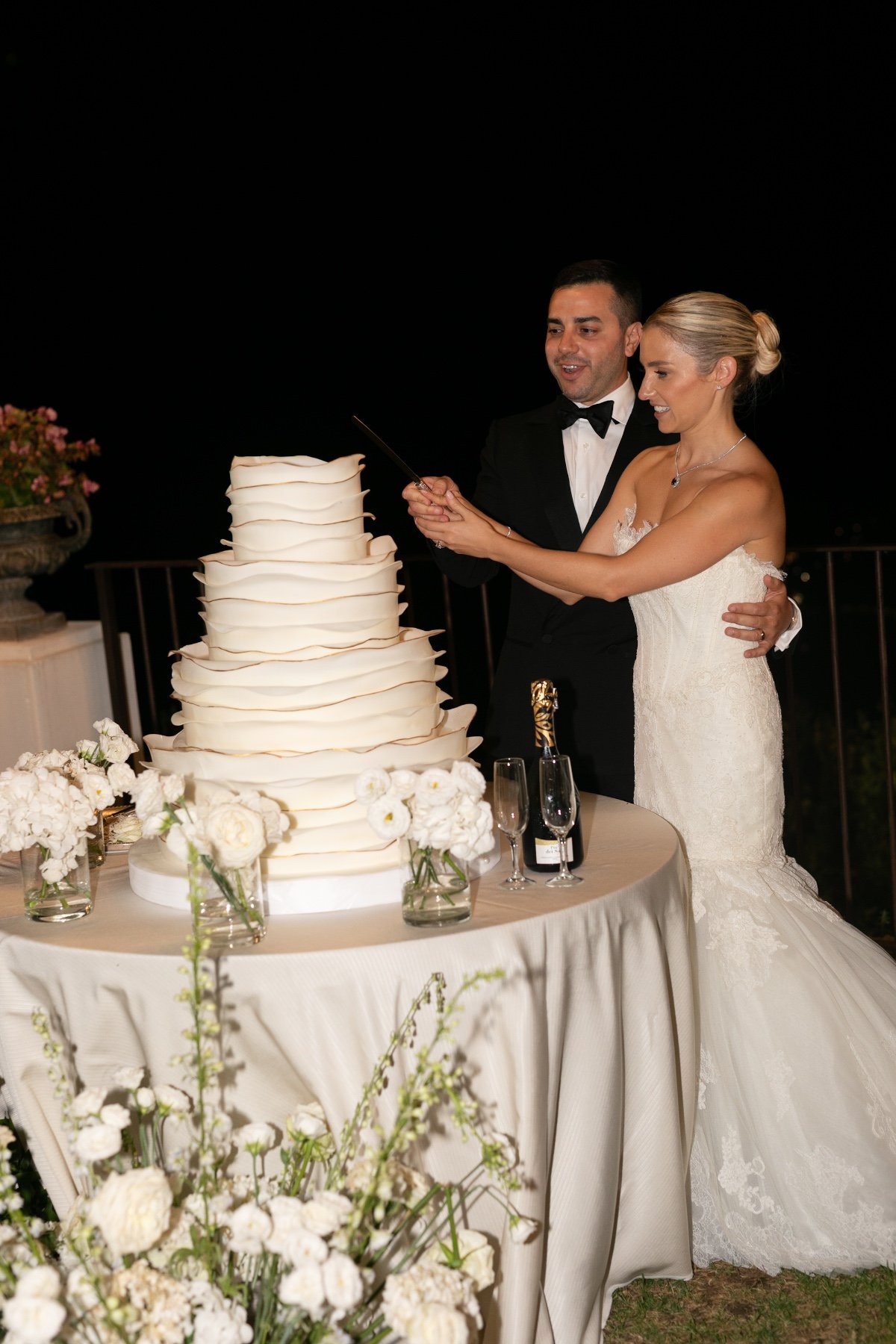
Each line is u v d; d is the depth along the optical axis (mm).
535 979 1966
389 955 1899
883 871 5828
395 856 2104
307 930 1983
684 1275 2428
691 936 2428
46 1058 1933
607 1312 2340
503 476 3441
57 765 2348
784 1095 2498
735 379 2629
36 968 2025
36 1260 1688
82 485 4824
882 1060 2516
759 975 2527
